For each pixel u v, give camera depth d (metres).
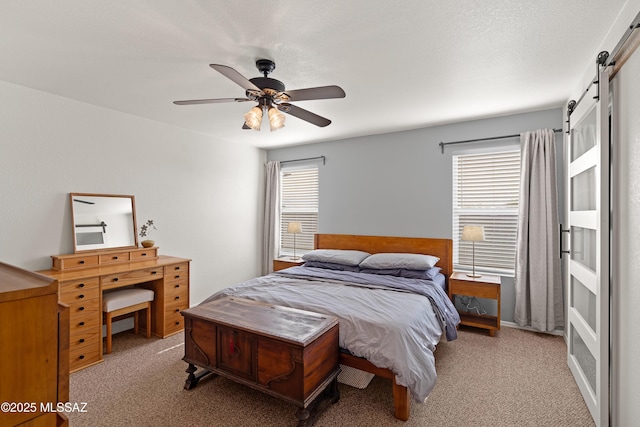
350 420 1.96
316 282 3.21
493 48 2.07
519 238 3.37
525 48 2.07
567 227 3.00
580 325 2.28
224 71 1.81
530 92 2.84
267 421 1.95
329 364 2.03
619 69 1.68
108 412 2.03
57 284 0.71
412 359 1.95
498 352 2.90
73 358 2.58
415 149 4.05
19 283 0.70
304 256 4.10
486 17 1.74
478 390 2.29
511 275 3.56
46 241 2.88
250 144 5.00
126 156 3.46
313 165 4.94
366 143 4.42
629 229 1.57
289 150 5.15
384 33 1.89
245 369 2.03
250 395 2.23
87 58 2.20
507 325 3.55
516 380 2.42
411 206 4.09
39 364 0.68
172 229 3.94
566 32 1.89
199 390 2.29
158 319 3.33
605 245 1.79
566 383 2.37
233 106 3.21
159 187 3.79
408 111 3.35
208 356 2.20
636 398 1.49
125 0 1.58
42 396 0.68
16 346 0.65
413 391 1.88
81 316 2.65
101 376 2.49
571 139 2.66
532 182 3.29
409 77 2.51
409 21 1.77
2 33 1.88
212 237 4.45
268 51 2.10
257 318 2.17
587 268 2.19
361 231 4.47
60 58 2.21
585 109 2.20
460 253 3.88
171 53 2.13
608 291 1.78
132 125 3.52
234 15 1.71
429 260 3.45
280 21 1.77
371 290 2.89
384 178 4.28
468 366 2.64
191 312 2.30
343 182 4.62
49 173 2.89
